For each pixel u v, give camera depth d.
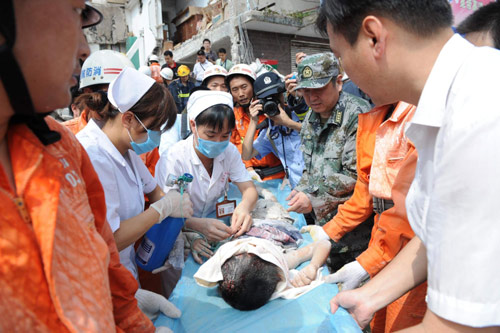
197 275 1.45
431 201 0.70
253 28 9.91
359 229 2.19
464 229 0.63
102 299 0.66
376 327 1.80
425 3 0.71
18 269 0.53
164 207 1.57
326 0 0.82
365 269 1.48
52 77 0.54
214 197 2.24
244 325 1.26
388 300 1.11
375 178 1.58
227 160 2.21
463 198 0.62
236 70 3.23
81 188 0.71
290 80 3.03
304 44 10.95
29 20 0.49
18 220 0.53
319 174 2.25
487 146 0.59
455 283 0.65
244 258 1.38
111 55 2.26
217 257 1.44
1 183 0.53
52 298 0.55
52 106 0.58
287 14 9.97
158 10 12.23
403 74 0.78
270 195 2.48
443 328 0.69
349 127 2.07
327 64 2.01
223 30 10.24
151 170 2.62
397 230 1.38
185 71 7.32
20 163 0.56
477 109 0.61
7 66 0.47
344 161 2.10
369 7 0.73
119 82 1.40
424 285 1.35
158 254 1.68
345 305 1.18
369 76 0.82
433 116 0.72
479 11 1.25
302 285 1.54
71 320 0.56
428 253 0.72
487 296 0.62
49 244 0.53
